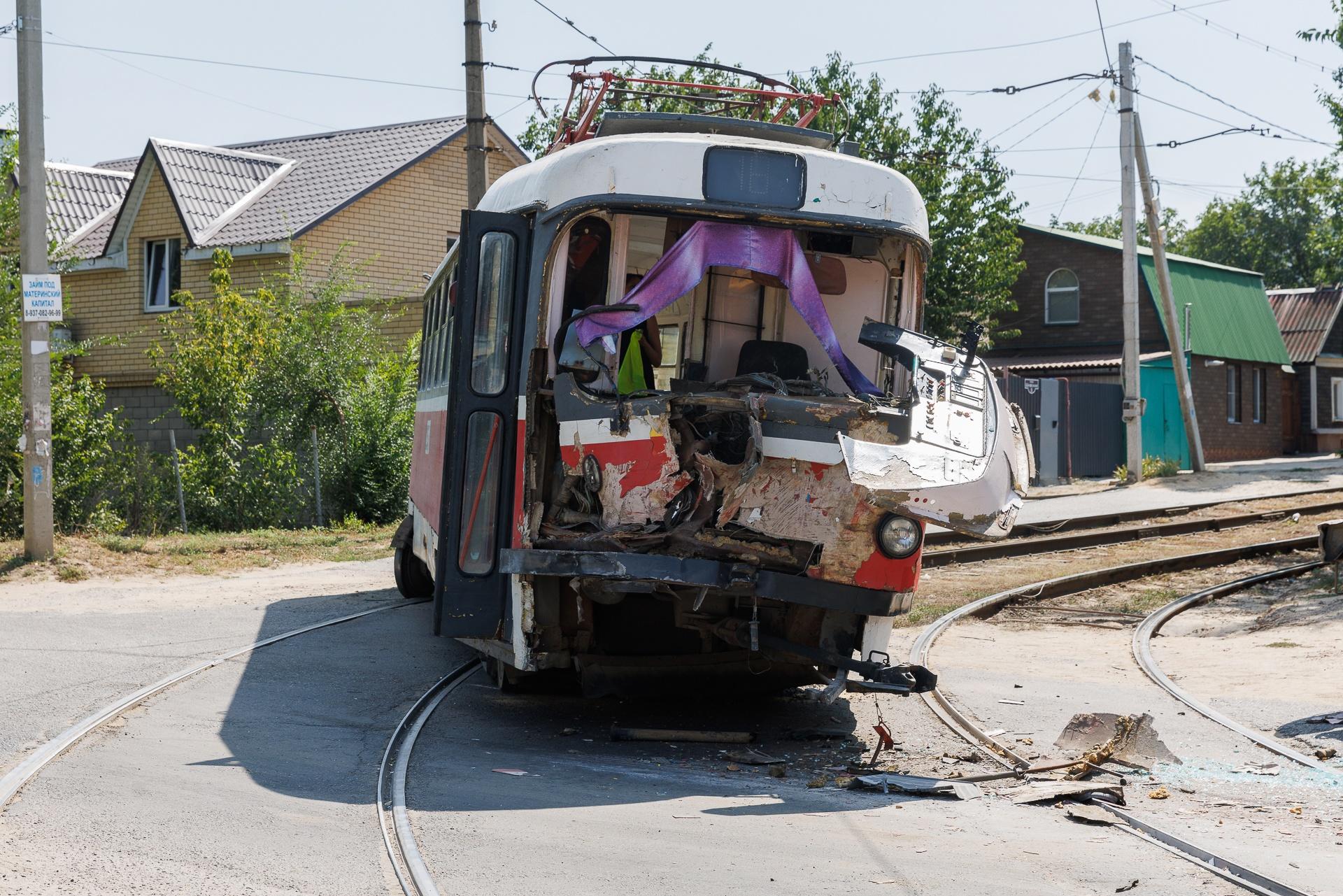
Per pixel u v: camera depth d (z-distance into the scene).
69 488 20.92
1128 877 5.68
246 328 24.16
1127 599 15.74
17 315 20.44
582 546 8.05
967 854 6.02
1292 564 18.55
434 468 11.94
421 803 6.79
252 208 30.36
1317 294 48.66
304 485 23.86
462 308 8.63
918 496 7.45
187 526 21.83
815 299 8.83
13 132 20.28
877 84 35.91
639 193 8.50
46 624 12.58
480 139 20.98
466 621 8.55
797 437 7.88
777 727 9.19
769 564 7.95
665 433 7.82
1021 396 31.53
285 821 6.33
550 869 5.68
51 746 7.62
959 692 10.23
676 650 9.03
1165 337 39.34
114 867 5.45
